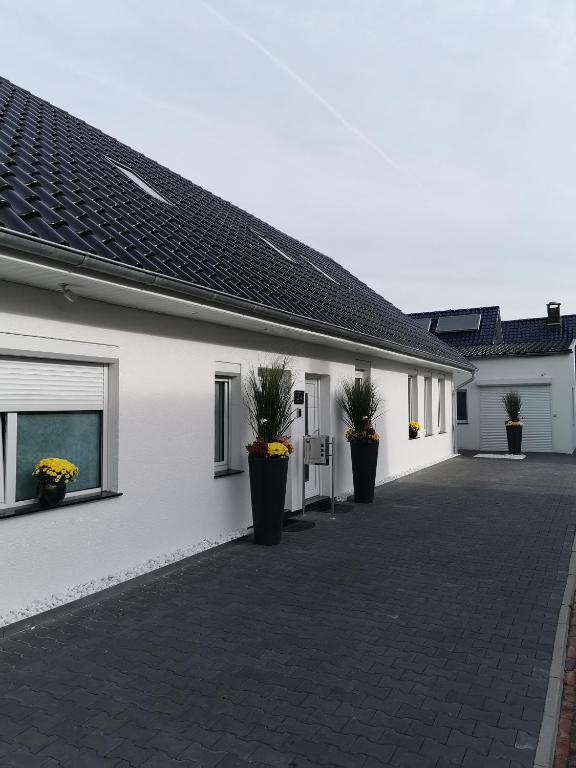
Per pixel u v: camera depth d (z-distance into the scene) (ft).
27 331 16.15
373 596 17.63
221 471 25.13
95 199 21.86
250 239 38.96
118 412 19.25
